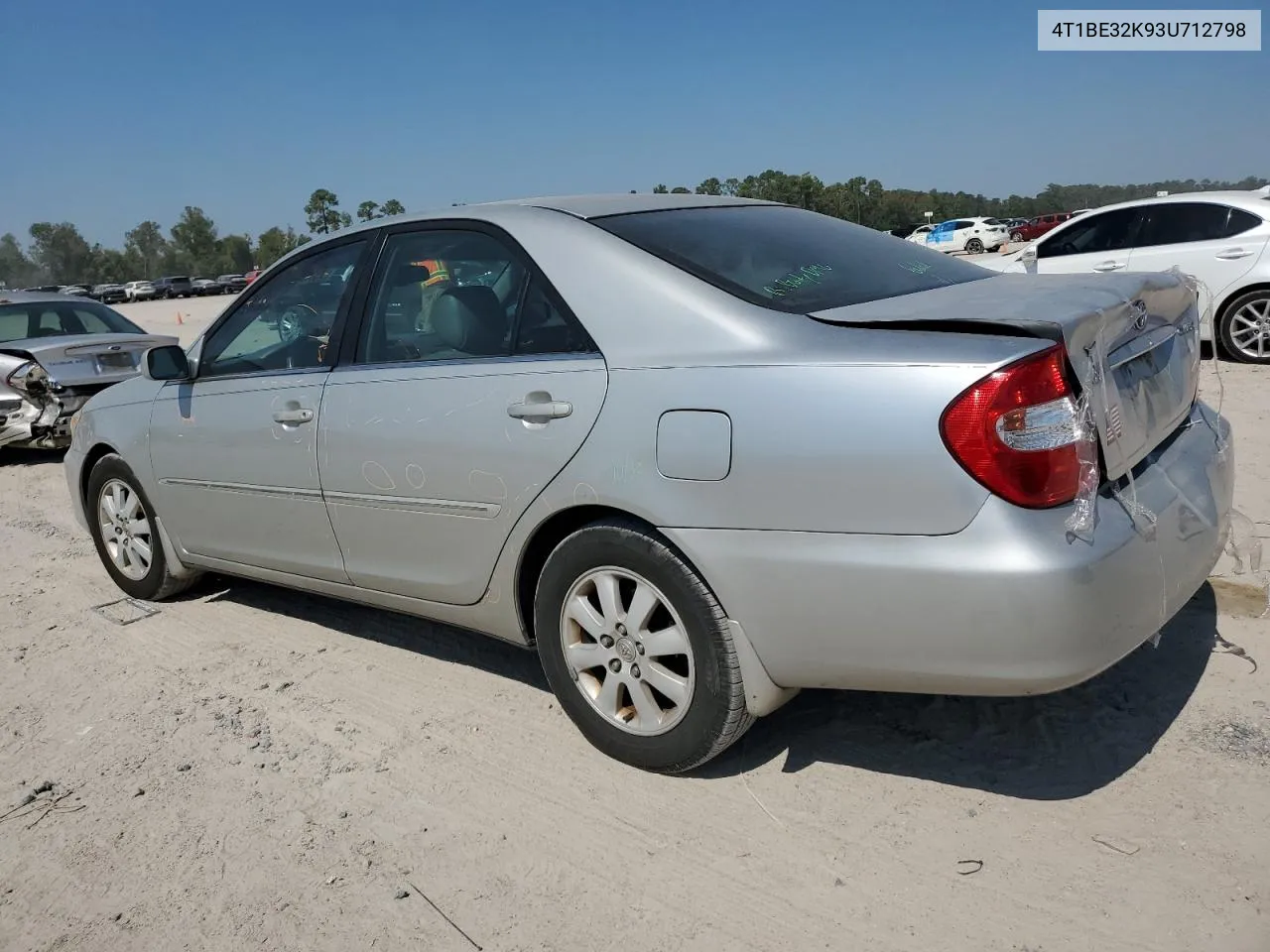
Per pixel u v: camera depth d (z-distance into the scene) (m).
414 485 3.45
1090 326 2.49
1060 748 3.06
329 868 2.83
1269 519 4.76
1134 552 2.51
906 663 2.55
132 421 4.70
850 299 2.94
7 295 9.93
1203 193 9.37
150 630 4.71
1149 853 2.57
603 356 2.97
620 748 3.15
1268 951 2.23
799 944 2.39
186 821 3.11
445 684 3.89
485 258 3.39
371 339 3.69
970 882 2.54
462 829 2.95
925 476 2.43
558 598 3.17
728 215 3.55
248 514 4.18
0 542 6.54
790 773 3.08
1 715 3.94
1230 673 3.37
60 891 2.83
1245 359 9.03
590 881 2.68
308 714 3.74
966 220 44.91
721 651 2.83
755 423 2.64
